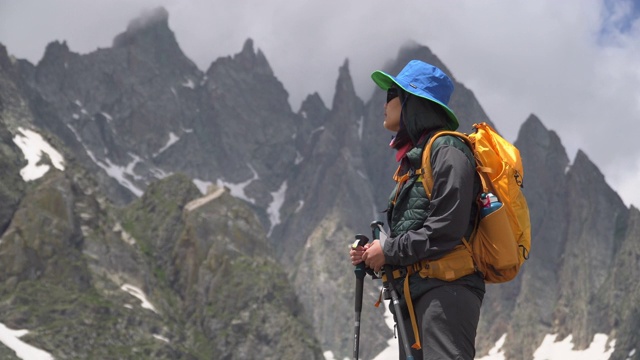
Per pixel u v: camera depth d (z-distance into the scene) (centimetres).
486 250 545
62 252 18012
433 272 538
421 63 586
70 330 16112
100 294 17812
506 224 540
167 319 18912
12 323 15812
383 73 589
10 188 18788
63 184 19225
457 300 533
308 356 18975
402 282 555
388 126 607
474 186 551
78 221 19088
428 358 530
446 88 578
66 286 17412
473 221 549
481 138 561
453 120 575
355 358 551
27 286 16825
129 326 17212
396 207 570
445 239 527
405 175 571
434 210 532
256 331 19362
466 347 532
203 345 18850
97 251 18838
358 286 564
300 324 19888
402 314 560
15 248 17212
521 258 557
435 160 544
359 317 559
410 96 577
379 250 552
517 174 557
